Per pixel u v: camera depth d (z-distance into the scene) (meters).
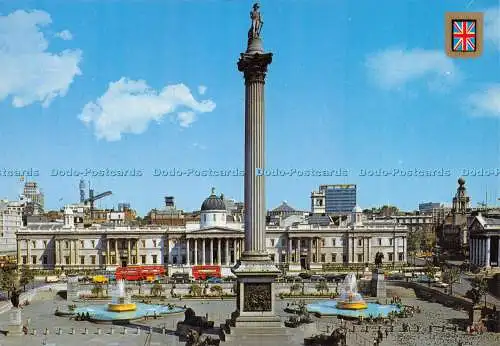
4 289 138.75
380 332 92.38
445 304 130.88
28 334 96.50
